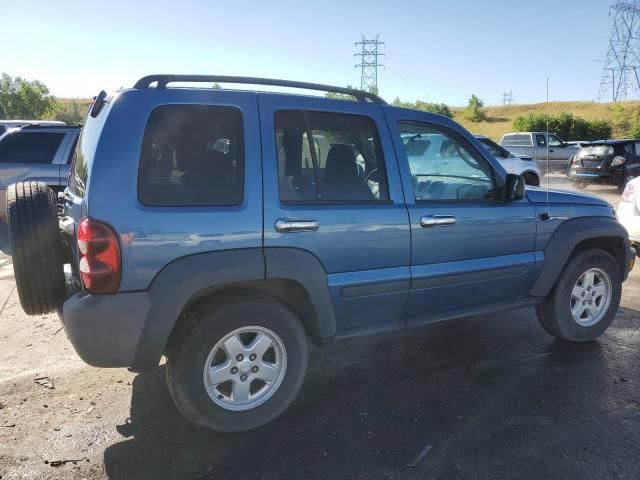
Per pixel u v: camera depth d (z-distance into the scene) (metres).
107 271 2.58
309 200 3.07
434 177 3.60
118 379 3.70
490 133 52.38
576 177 15.70
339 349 4.24
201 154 2.82
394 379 3.70
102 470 2.69
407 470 2.67
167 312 2.69
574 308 4.25
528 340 4.42
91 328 2.61
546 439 2.94
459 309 3.76
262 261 2.86
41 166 7.92
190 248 2.72
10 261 7.19
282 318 3.01
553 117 40.22
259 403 3.02
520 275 3.92
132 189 2.63
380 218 3.23
